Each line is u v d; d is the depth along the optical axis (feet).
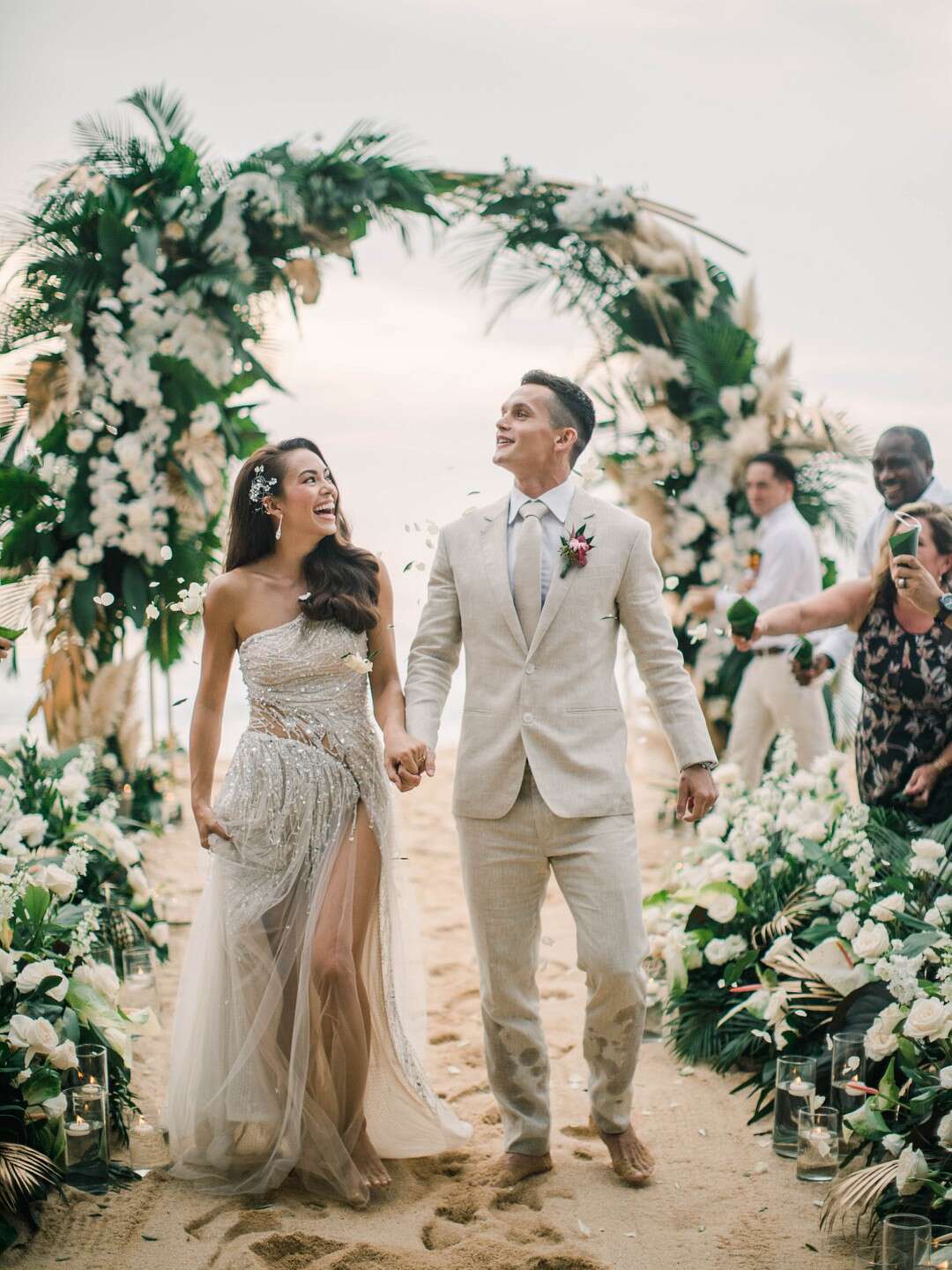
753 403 19.10
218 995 10.55
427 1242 9.39
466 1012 14.53
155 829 16.47
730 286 19.61
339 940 10.23
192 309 17.61
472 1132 11.21
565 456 10.44
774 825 13.87
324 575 10.85
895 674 12.85
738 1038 12.55
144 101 17.97
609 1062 10.20
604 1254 9.14
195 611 11.01
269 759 10.66
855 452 19.30
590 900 9.89
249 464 10.98
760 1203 9.93
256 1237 9.20
